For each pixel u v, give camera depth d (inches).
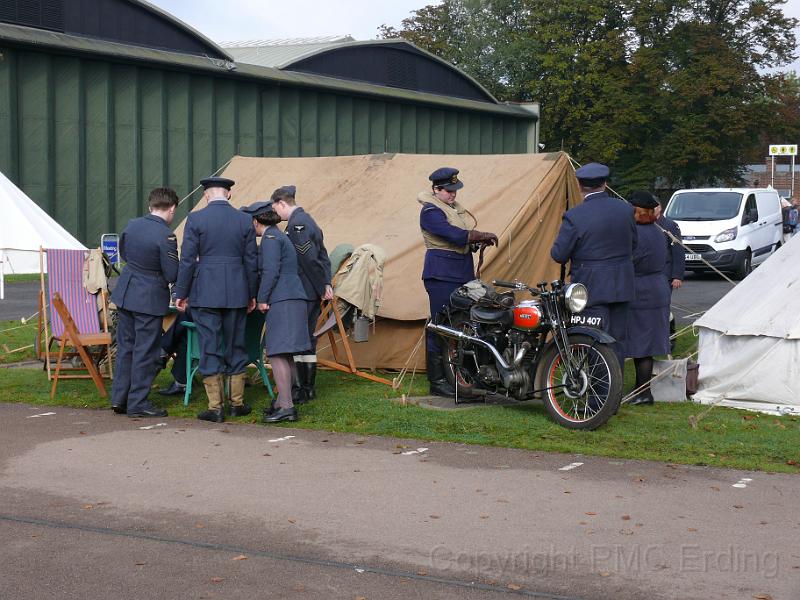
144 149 1153.4
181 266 314.2
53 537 204.2
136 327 323.3
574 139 2018.9
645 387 346.0
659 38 1847.9
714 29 1796.3
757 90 1798.7
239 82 1251.8
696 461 261.1
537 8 2031.3
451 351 344.2
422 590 175.8
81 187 1093.1
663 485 239.9
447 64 1609.3
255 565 188.2
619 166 1926.7
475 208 418.0
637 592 174.7
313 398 352.2
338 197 468.1
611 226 318.7
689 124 1791.3
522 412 327.0
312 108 1348.4
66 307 388.8
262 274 314.5
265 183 499.2
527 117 1755.7
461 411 328.2
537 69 2038.6
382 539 202.4
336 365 385.1
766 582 178.7
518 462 261.9
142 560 190.9
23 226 826.2
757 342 338.6
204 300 313.9
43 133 1057.5
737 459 264.5
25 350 467.8
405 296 406.0
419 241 423.5
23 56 1036.5
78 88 1082.1
